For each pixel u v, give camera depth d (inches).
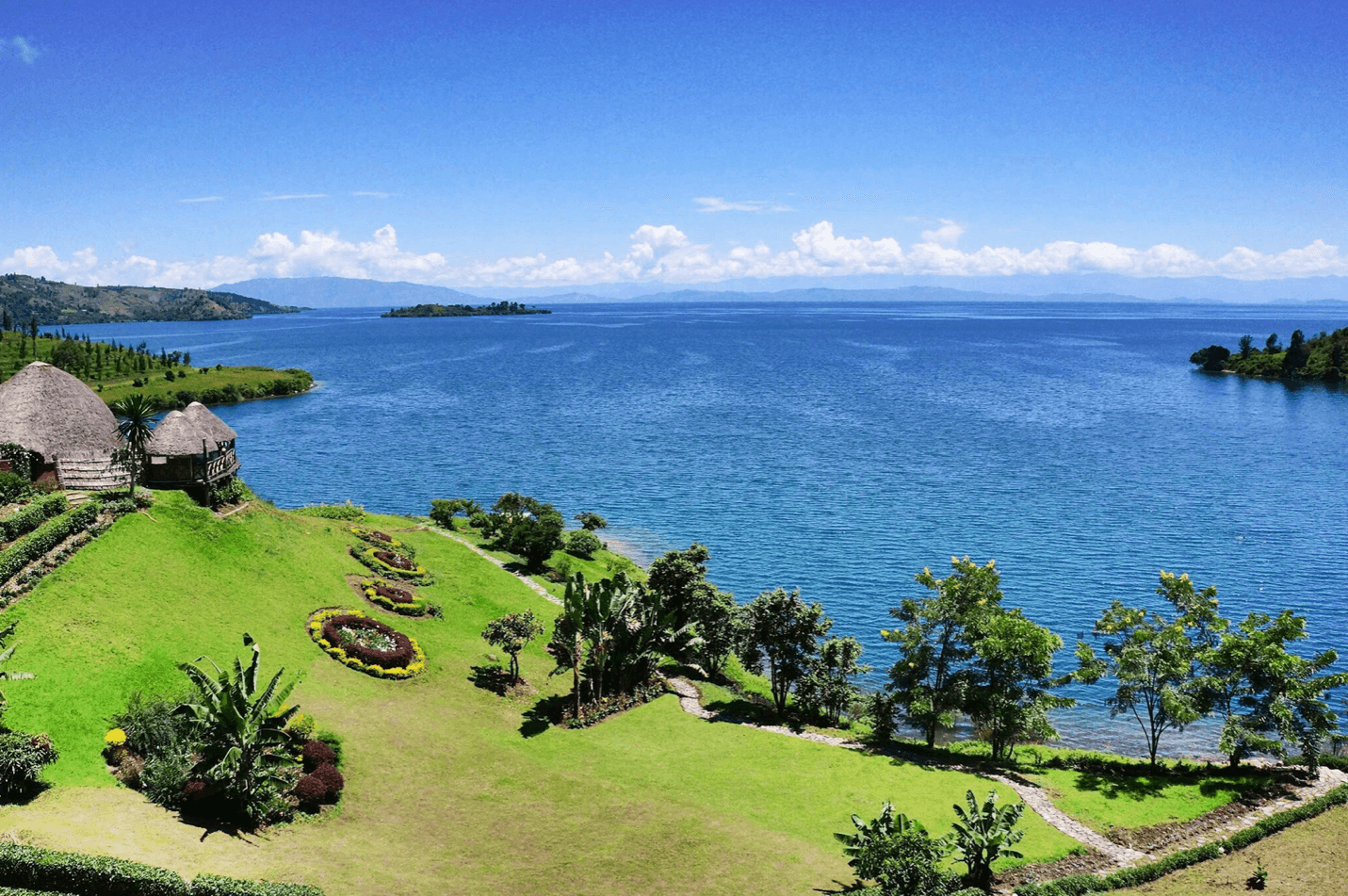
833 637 2234.3
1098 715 2471.7
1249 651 1882.4
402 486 5034.5
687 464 5605.3
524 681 2210.9
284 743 1469.0
